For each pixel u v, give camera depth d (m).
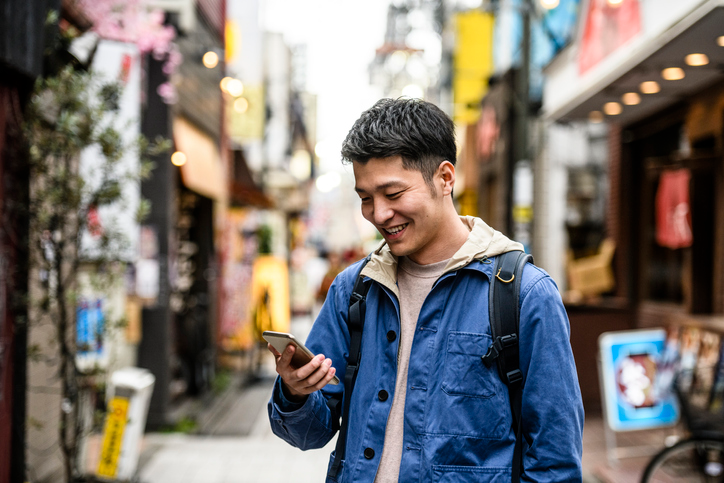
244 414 7.66
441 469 1.49
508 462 1.50
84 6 4.88
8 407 3.61
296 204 25.00
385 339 1.67
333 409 1.80
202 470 5.46
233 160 12.59
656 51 5.00
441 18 19.00
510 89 11.39
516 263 1.61
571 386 1.53
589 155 11.07
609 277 8.38
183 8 6.98
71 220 3.83
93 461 5.10
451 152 1.63
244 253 13.94
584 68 7.00
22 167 3.61
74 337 4.07
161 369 6.85
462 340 1.56
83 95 3.73
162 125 7.04
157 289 6.90
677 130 7.20
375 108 1.61
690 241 6.39
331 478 1.68
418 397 1.55
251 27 13.95
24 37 3.48
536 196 11.00
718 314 5.90
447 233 1.66
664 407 5.55
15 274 3.67
